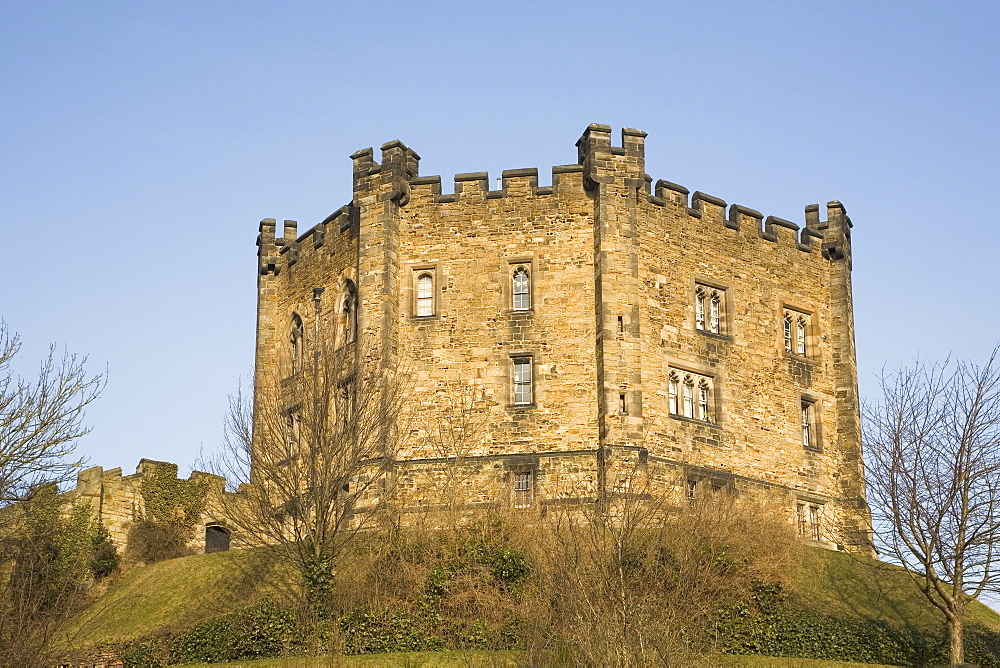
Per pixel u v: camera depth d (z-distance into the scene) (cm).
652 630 3722
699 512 4916
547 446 5525
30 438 4400
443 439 5569
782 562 4900
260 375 6281
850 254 6381
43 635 4253
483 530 4797
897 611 4984
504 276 5722
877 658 4472
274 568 5231
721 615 4438
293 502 4950
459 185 5828
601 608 3888
